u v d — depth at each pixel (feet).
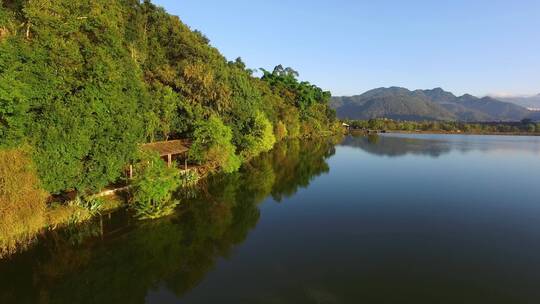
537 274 55.26
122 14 139.74
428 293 49.26
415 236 71.51
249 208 90.68
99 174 71.77
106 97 70.85
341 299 47.47
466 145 291.79
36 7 65.10
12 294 49.01
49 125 61.00
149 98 103.76
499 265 58.39
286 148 238.68
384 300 47.37
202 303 46.73
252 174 135.13
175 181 89.66
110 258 59.52
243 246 65.62
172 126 131.13
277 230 74.54
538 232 74.59
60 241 63.82
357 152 228.02
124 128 76.28
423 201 100.07
